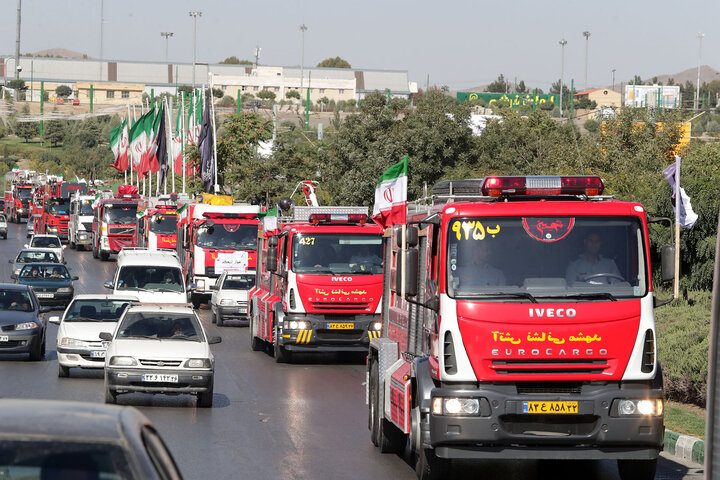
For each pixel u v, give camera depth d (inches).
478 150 4345.5
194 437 1459.2
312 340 2395.4
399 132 4360.2
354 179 4288.9
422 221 1128.8
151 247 5221.5
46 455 456.4
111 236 6028.5
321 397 1904.5
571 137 4212.6
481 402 1053.2
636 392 1066.1
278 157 5339.6
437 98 4365.2
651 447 1077.1
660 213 2583.7
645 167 3649.1
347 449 1386.6
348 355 2677.2
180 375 1723.7
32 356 2379.4
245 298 3361.2
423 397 1103.6
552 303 1062.4
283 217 2652.6
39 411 496.7
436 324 1096.8
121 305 2247.8
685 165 2979.8
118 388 1728.6
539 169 3853.3
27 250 4552.2
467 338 1059.9
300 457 1322.6
